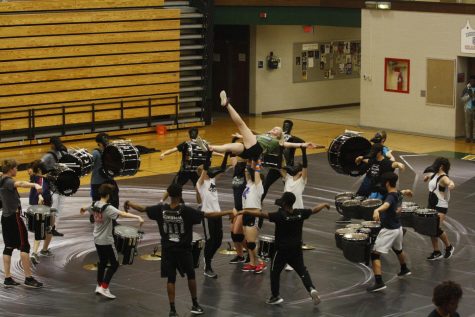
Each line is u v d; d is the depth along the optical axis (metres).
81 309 12.78
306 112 34.16
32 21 26.42
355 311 12.68
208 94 30.69
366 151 18.11
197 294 13.44
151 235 16.95
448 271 14.61
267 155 15.16
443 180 15.24
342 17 29.95
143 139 27.92
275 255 12.82
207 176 14.26
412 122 28.70
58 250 15.84
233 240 14.91
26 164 23.77
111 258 13.27
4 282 13.88
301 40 33.91
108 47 28.06
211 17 30.50
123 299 13.23
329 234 16.95
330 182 21.50
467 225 17.56
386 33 28.97
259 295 13.40
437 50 27.70
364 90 29.92
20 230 13.70
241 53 33.38
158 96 29.38
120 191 20.61
